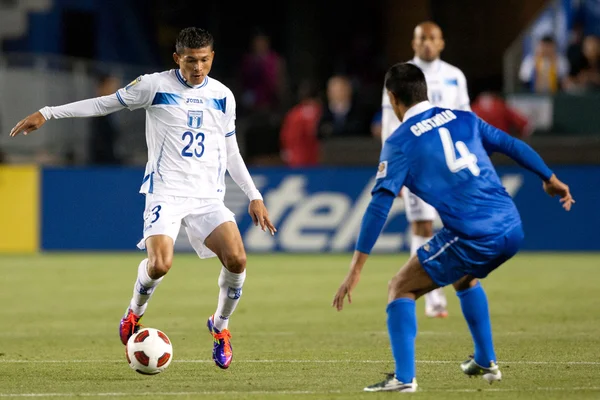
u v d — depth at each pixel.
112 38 72.44
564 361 23.59
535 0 74.19
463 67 76.56
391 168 19.12
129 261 50.25
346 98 62.28
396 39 80.56
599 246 51.97
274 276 44.00
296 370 22.81
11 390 20.34
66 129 60.69
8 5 60.78
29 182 54.41
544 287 39.72
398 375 19.33
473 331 20.45
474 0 76.12
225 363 22.42
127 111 66.56
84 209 54.19
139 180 53.91
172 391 20.16
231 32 84.94
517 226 19.41
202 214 22.97
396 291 19.45
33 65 61.81
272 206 53.16
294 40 82.88
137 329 23.80
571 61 58.94
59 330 30.02
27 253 54.25
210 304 35.84
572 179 51.97
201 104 22.95
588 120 55.34
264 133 68.62
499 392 19.58
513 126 55.41
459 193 19.11
